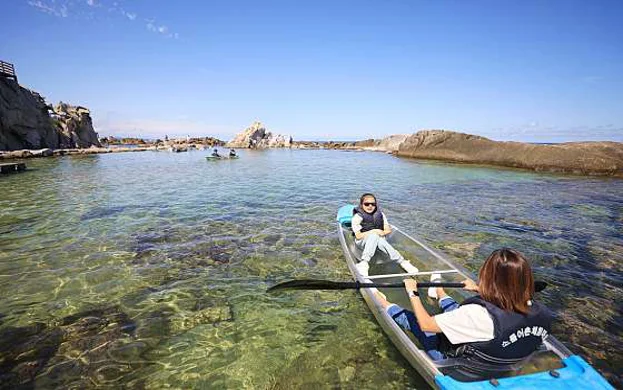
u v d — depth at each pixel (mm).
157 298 4695
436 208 10195
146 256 6188
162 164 26016
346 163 27219
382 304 3762
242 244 6832
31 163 25266
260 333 3902
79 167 22797
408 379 3156
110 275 5398
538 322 2369
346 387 3074
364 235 5398
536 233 7625
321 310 4398
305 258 6141
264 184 15094
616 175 17109
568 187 14039
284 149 57375
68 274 5426
